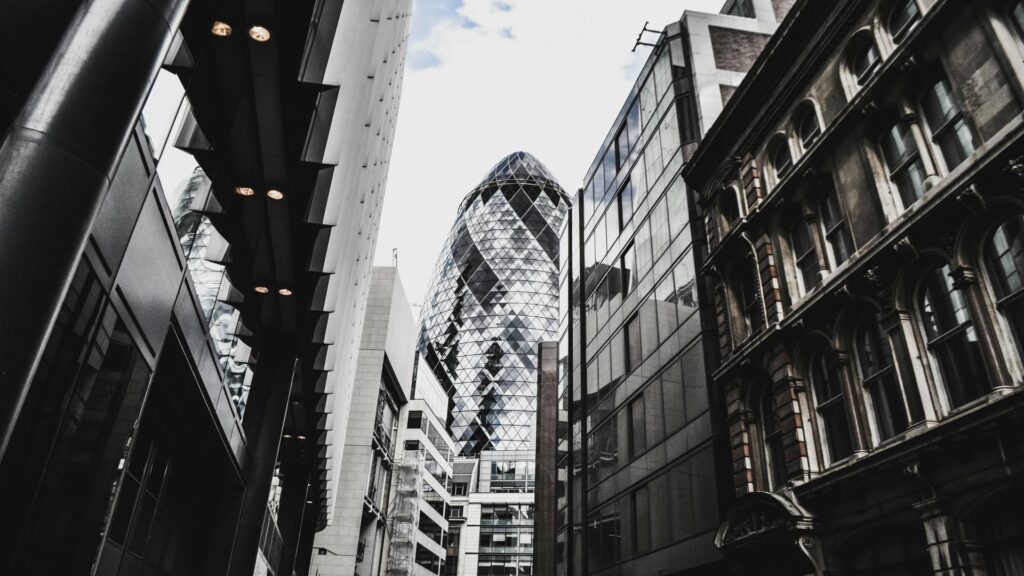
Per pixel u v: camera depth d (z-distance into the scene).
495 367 195.00
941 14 13.23
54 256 5.29
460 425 187.88
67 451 9.05
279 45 11.84
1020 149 11.00
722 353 21.16
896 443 12.73
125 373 10.71
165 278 12.14
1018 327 11.05
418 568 88.62
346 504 67.38
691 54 28.03
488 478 135.50
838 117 16.23
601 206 36.97
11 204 5.13
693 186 24.95
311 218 16.55
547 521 62.75
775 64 20.00
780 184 18.53
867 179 15.34
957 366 12.21
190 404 16.45
